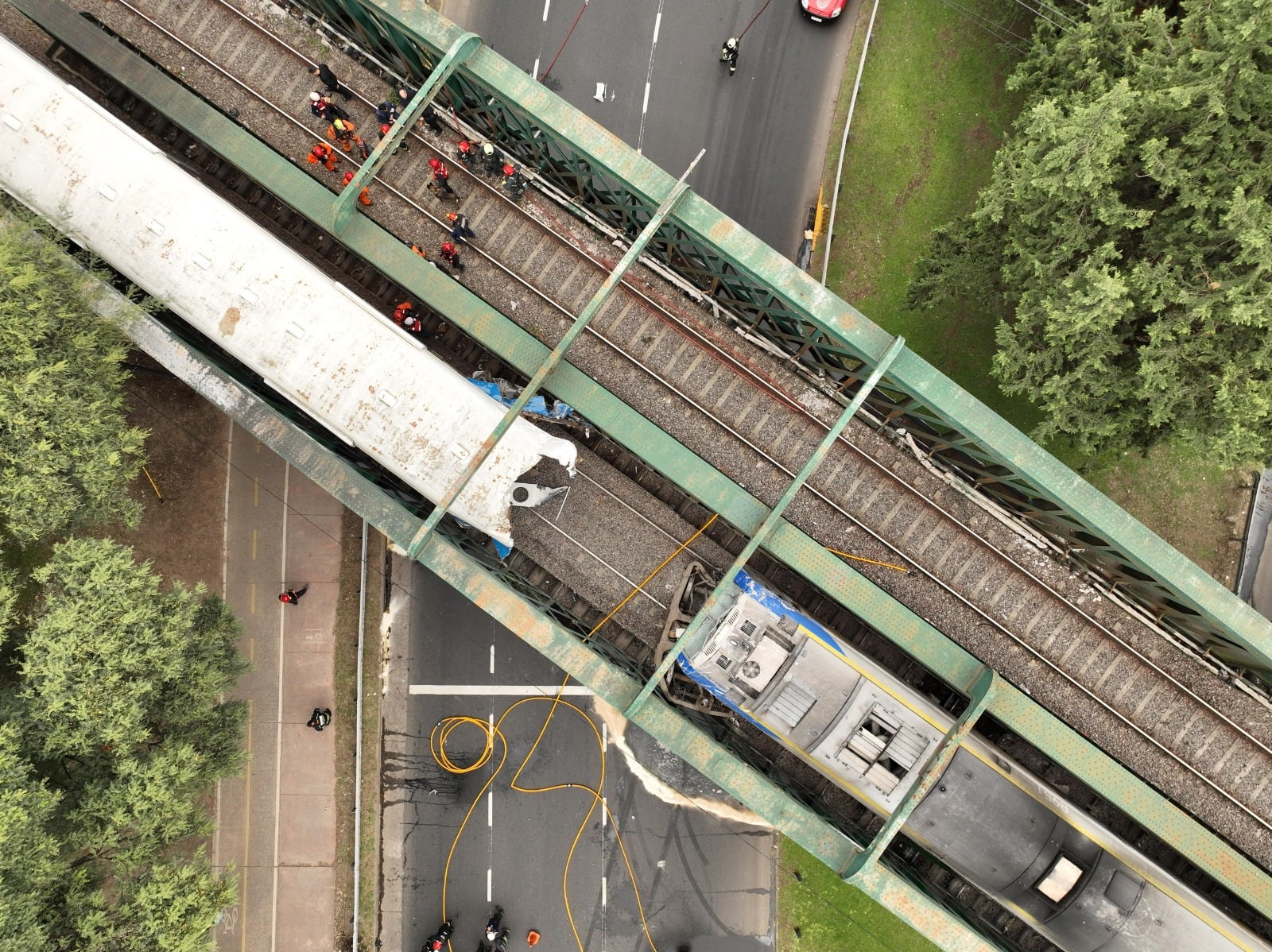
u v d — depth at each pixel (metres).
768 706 20.64
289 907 28.41
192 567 28.72
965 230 23.64
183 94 22.62
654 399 22.80
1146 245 20.23
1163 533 28.06
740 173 29.36
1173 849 22.97
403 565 28.95
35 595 27.36
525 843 28.55
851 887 28.17
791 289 19.41
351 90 23.42
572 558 23.06
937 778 19.95
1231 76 17.89
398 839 28.64
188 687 21.41
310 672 28.77
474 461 19.19
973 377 28.64
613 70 29.38
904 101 28.92
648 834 28.47
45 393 18.72
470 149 22.53
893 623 20.72
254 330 21.17
